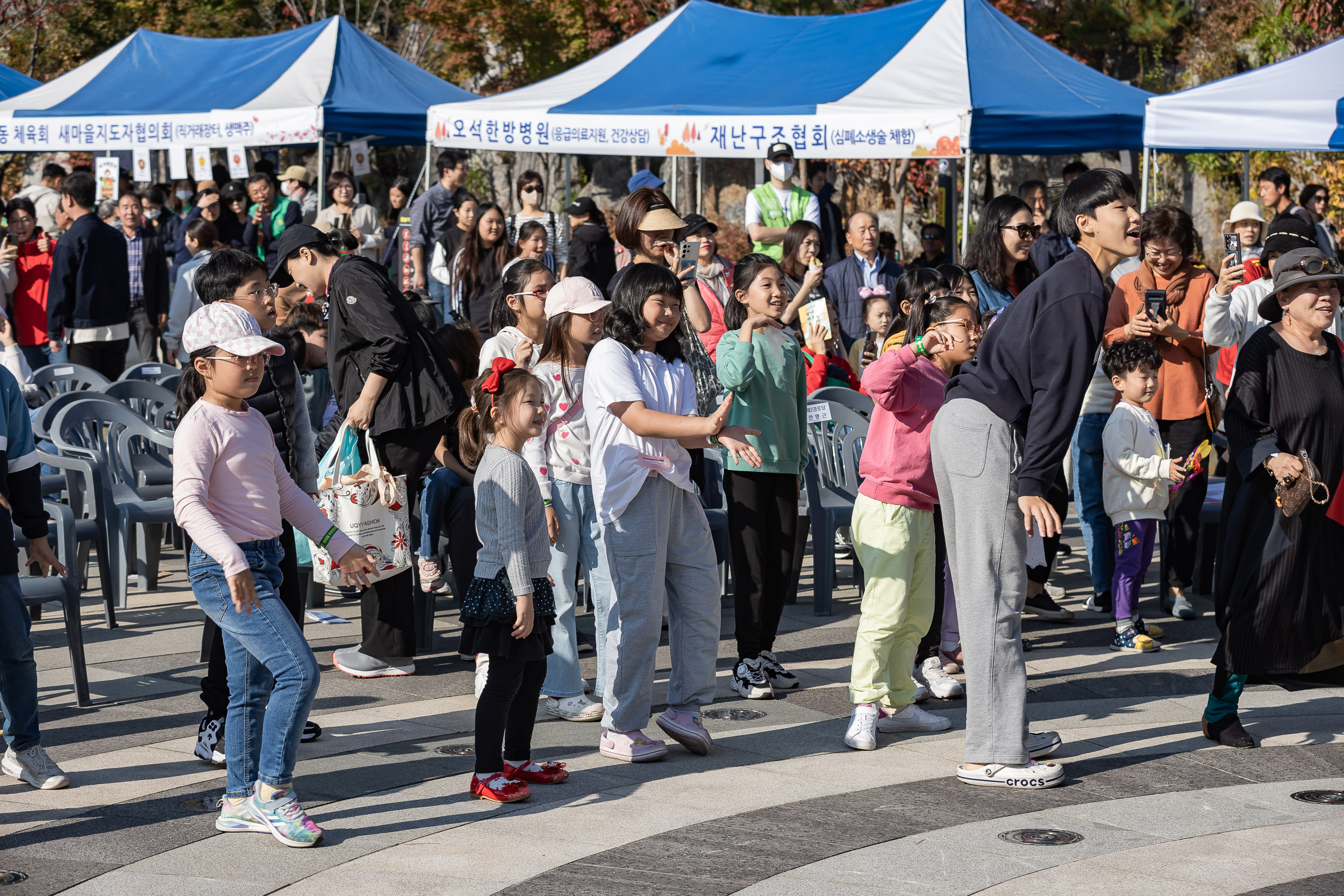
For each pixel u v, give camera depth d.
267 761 4.43
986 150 10.48
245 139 13.71
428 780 5.05
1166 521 7.86
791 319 7.23
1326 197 14.55
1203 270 7.84
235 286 5.17
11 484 4.96
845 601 8.32
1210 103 10.11
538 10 23.75
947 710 6.17
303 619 5.38
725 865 4.19
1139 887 3.98
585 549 5.87
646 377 5.32
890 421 5.57
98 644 7.20
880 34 11.81
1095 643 7.36
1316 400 5.29
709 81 11.70
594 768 5.24
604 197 27.16
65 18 25.80
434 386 6.34
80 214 12.16
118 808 4.75
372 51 15.12
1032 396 4.90
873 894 3.94
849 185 25.31
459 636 7.36
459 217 12.72
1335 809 4.70
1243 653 5.34
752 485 6.20
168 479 8.62
